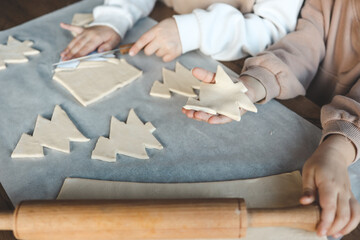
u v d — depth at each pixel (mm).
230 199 475
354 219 467
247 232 501
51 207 462
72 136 650
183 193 559
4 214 470
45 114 707
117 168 598
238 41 822
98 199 497
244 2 903
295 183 568
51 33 932
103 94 738
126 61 832
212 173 591
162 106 719
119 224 450
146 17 996
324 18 794
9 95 748
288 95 708
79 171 594
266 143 638
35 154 616
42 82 781
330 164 514
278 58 713
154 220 451
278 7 842
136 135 652
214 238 475
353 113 585
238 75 782
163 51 820
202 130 666
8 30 938
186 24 816
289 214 470
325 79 849
